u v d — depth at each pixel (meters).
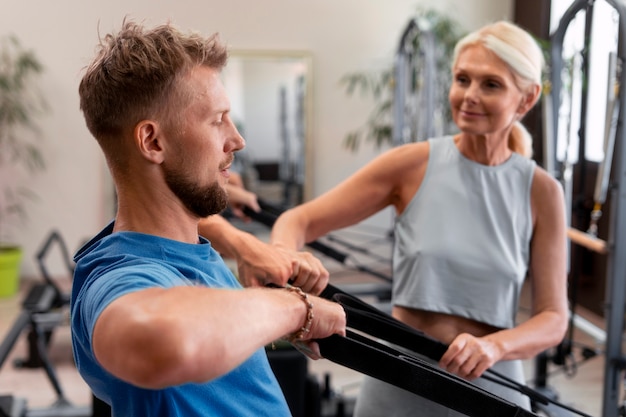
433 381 1.14
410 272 1.84
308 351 1.09
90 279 0.98
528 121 5.96
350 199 1.88
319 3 6.99
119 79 1.01
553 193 1.84
